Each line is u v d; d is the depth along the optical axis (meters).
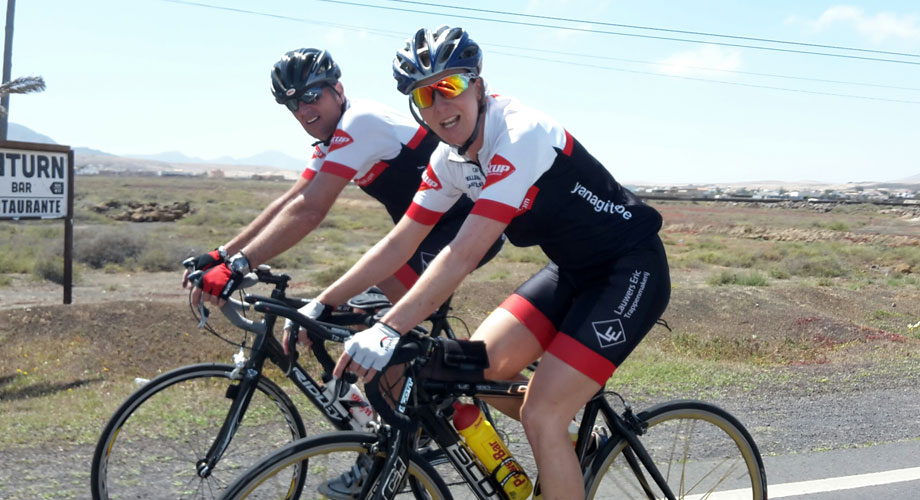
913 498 3.86
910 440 4.85
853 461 4.39
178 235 32.84
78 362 6.50
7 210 8.48
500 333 2.82
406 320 2.30
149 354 6.93
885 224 63.72
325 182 3.11
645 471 2.98
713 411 3.14
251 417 2.98
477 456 2.63
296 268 22.47
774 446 4.64
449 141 2.54
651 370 6.70
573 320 2.63
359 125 3.21
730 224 57.59
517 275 17.39
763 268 25.69
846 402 5.84
